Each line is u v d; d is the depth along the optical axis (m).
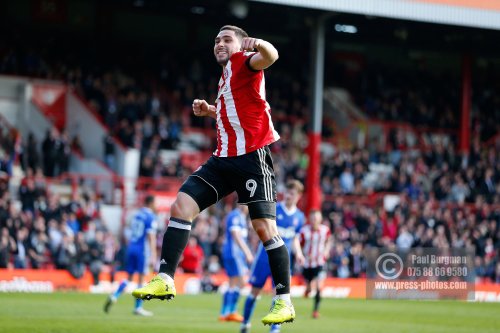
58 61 46.44
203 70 50.31
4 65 44.62
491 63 57.34
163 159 43.41
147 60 48.78
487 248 40.62
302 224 21.77
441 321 24.30
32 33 48.00
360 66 55.66
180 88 48.25
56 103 44.84
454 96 55.66
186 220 9.59
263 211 9.62
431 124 53.78
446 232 40.78
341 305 30.45
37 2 48.25
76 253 31.70
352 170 44.88
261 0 38.34
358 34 53.66
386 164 47.59
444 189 45.06
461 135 50.31
